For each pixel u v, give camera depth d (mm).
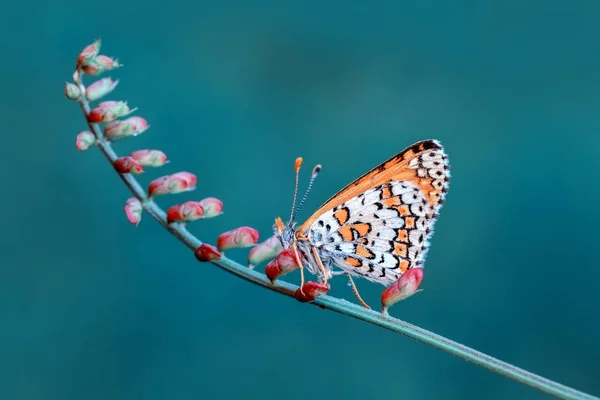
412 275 465
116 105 474
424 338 463
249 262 480
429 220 481
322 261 486
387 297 465
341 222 484
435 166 480
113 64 476
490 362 460
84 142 475
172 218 472
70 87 474
